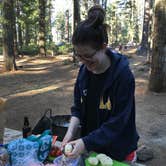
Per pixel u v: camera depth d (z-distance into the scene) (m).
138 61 16.62
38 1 23.16
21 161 1.75
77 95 1.85
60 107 6.98
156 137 5.12
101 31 1.44
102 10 1.48
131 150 1.75
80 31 1.43
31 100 7.62
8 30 12.90
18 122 5.69
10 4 12.59
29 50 24.12
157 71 8.41
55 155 1.91
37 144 1.82
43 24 22.38
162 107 7.01
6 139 2.67
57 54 24.20
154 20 8.30
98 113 1.68
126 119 1.57
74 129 1.80
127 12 50.34
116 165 1.72
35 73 12.84
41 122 2.87
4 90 8.98
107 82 1.58
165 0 7.94
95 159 1.72
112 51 1.65
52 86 9.73
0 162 1.70
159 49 8.34
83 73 1.72
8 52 13.10
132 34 50.47
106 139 1.54
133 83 1.59
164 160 4.22
